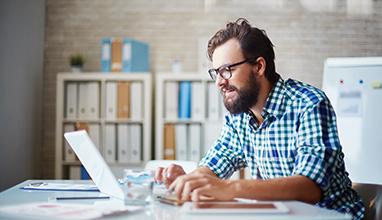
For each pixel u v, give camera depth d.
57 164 3.87
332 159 1.42
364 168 3.08
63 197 1.43
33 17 4.00
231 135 1.86
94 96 3.90
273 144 1.65
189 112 3.85
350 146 3.12
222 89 1.60
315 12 4.20
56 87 4.27
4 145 3.46
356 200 1.66
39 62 4.16
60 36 4.27
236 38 1.59
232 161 1.85
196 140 3.83
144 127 3.83
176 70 4.01
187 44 4.23
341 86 3.19
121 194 1.39
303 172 1.37
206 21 4.23
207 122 3.83
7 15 3.48
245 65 1.58
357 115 3.12
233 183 1.27
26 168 3.95
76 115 3.91
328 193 1.57
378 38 4.17
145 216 1.13
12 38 3.58
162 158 3.82
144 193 1.30
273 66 1.66
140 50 3.99
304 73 4.19
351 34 4.18
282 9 4.21
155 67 4.25
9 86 3.54
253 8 4.22
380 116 3.08
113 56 3.88
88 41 4.26
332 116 1.53
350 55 4.18
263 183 1.29
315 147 1.43
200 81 3.85
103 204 1.31
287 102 1.62
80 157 1.51
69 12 4.27
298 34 4.21
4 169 3.47
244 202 1.20
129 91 3.87
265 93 1.65
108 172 1.40
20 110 3.77
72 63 4.02
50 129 4.29
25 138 3.90
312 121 1.49
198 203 1.18
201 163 1.86
